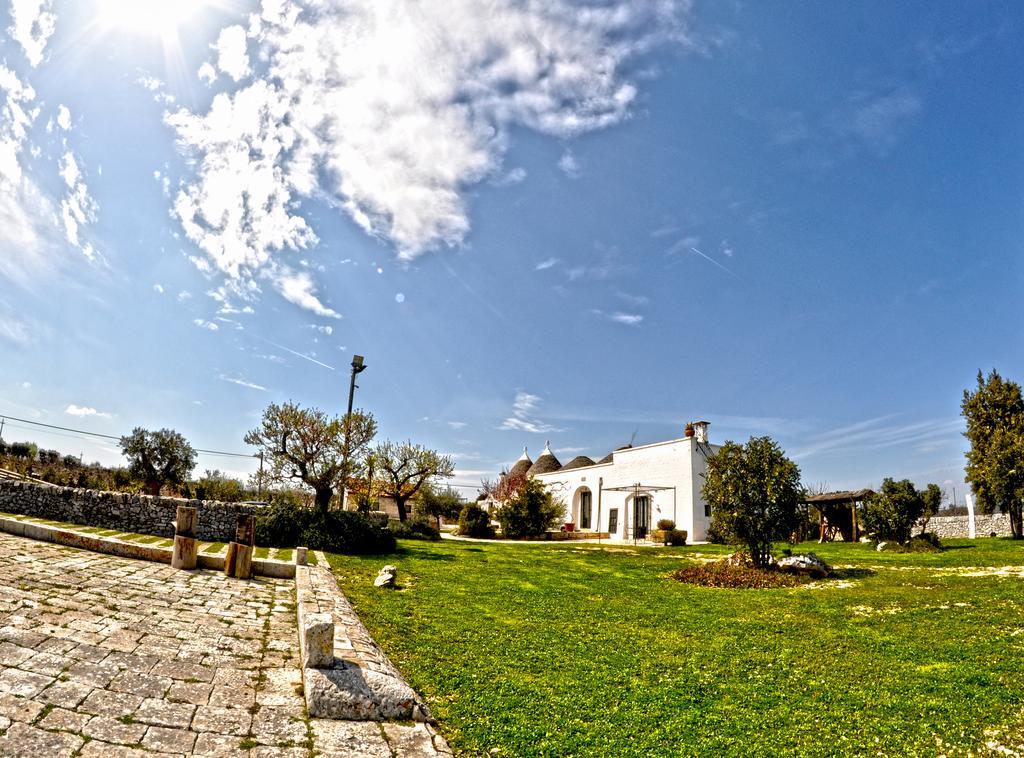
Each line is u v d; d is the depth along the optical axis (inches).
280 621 346.9
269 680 243.9
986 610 404.5
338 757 185.0
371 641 302.7
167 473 1525.6
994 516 1243.8
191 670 242.8
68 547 490.9
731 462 665.6
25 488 684.1
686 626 407.8
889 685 272.5
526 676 287.7
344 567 613.6
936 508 1214.3
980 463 1108.5
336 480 941.2
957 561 688.4
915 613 414.3
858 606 458.6
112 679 219.8
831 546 1030.4
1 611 278.4
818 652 335.3
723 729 228.2
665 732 225.3
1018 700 243.6
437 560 742.5
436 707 241.6
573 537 1380.4
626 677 291.9
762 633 385.1
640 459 1338.6
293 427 918.4
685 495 1188.5
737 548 684.1
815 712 244.7
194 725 194.1
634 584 604.1
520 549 982.4
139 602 342.0
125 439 1509.6
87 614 298.4
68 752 164.4
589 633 382.9
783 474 642.8
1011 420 1093.1
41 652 234.1
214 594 396.5
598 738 217.9
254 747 184.5
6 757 155.9
